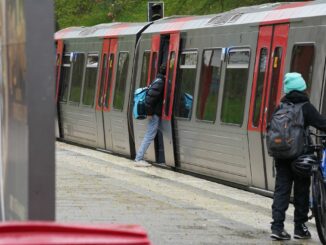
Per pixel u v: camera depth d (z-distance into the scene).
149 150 45.25
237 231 23.31
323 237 22.06
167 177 38.59
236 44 35.94
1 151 13.70
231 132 35.75
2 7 13.35
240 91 35.16
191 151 40.16
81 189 30.80
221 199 30.67
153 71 45.47
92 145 56.03
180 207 27.38
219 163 37.25
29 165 10.80
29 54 10.80
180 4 81.62
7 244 8.19
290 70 30.92
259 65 33.66
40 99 10.84
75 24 93.56
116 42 51.94
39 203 10.86
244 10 37.25
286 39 31.45
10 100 12.60
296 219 22.67
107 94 52.72
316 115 21.97
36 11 10.80
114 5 91.19
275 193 22.42
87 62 57.50
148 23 48.75
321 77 28.66
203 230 23.19
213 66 38.19
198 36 40.03
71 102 60.38
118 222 23.92
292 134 21.59
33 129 10.82
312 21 29.64
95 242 8.41
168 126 42.25
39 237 8.40
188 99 40.72
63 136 62.84
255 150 33.69
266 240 22.14
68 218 24.25
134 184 33.72
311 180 23.11
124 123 49.41
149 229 23.02
